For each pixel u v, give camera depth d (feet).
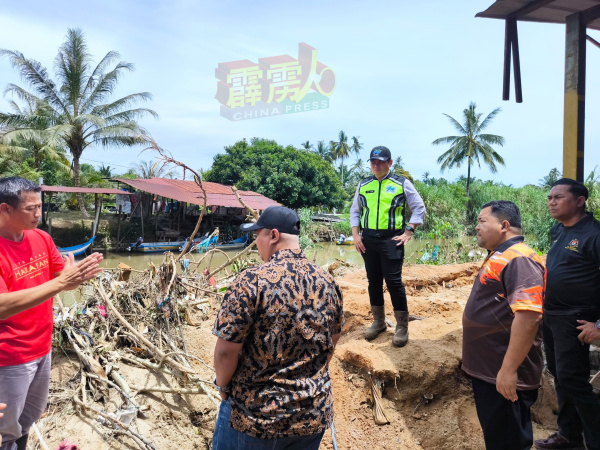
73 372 11.09
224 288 18.75
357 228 12.75
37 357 7.75
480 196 112.57
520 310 7.23
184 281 16.26
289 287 5.95
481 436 10.25
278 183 97.71
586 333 8.84
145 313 14.05
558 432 10.28
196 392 10.75
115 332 12.89
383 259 11.77
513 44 12.74
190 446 10.06
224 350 5.81
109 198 103.91
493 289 7.97
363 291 17.08
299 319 5.93
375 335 12.75
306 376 6.07
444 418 10.58
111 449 9.15
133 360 11.89
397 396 10.91
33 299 6.79
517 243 7.84
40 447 8.90
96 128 79.71
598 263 9.05
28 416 8.27
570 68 12.19
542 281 7.43
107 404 10.25
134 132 76.38
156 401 10.87
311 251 76.69
